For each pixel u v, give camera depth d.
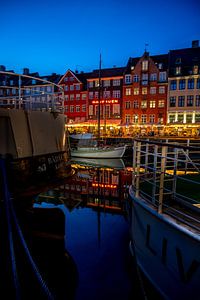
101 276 5.51
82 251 6.73
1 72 5.52
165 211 4.32
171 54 45.28
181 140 27.48
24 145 5.55
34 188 5.45
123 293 4.96
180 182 6.34
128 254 6.50
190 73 41.31
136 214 5.28
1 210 4.34
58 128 6.87
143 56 44.03
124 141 31.84
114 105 46.56
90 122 45.47
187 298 3.65
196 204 4.43
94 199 12.01
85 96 49.22
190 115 41.56
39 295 4.23
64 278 5.45
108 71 49.16
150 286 4.65
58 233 6.33
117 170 20.84
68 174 6.84
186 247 3.61
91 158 27.97
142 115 44.41
